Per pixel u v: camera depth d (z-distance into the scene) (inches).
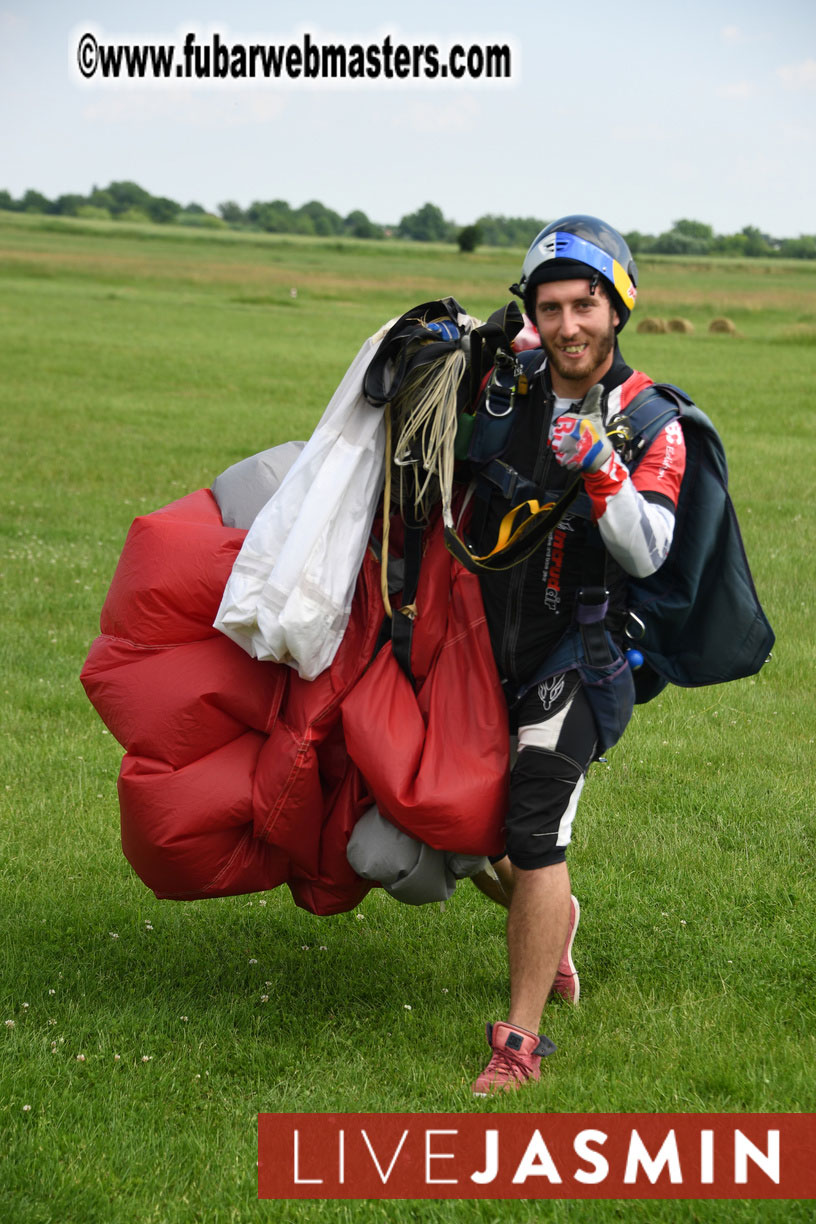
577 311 233.6
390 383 247.1
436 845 243.1
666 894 328.2
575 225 234.7
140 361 1950.1
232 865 259.0
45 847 358.6
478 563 235.6
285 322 3095.5
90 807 387.2
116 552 733.9
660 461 234.4
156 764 253.6
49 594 635.5
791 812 384.8
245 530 269.9
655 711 491.2
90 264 5625.0
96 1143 221.8
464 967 298.2
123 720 255.8
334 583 240.4
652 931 309.6
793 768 427.8
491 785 243.0
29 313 2888.8
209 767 252.7
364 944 309.3
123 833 260.4
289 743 246.5
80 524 807.1
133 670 257.4
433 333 248.4
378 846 249.4
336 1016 274.7
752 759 434.9
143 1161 217.6
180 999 278.1
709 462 246.1
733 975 285.3
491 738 246.1
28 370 1753.2
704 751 442.0
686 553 251.0
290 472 247.6
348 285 5305.1
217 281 5196.9
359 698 246.1
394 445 247.6
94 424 1273.4
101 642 265.1
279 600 238.1
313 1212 204.7
